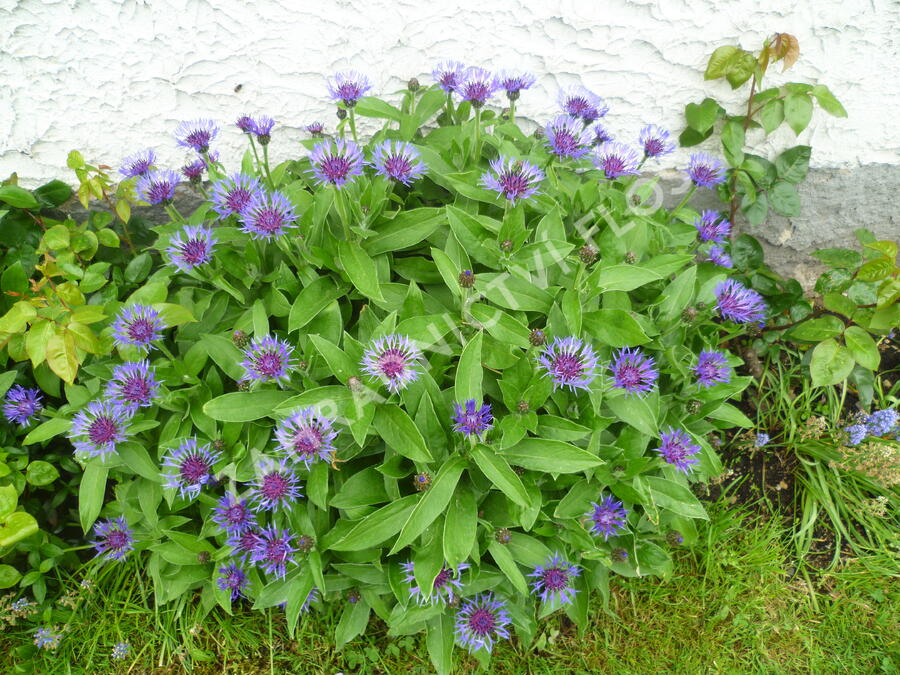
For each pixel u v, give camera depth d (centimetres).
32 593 81
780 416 98
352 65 88
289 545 65
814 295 112
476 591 69
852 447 91
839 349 84
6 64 82
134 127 89
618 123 96
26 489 81
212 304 74
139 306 66
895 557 87
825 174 100
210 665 78
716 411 78
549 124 76
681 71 92
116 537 74
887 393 101
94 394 72
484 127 81
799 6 86
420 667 77
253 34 84
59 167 90
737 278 100
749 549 87
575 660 79
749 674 79
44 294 78
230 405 64
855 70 92
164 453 68
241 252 73
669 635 81
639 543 72
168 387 70
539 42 89
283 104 90
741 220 105
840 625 83
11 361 84
